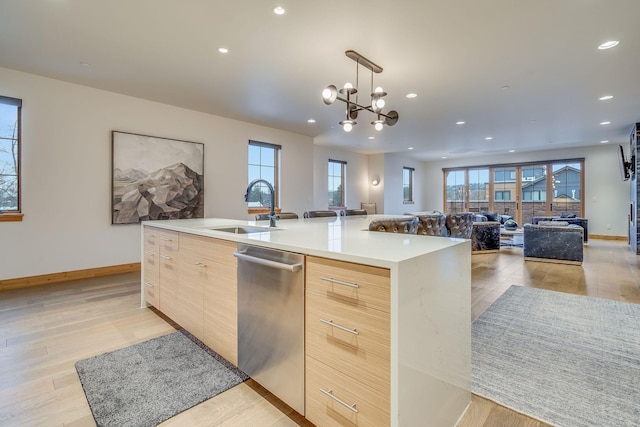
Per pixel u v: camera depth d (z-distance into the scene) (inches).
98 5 89.9
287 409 61.1
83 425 56.1
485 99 168.6
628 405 61.4
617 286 146.4
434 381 50.7
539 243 202.5
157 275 106.4
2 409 60.0
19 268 140.6
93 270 159.9
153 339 90.4
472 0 85.6
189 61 125.7
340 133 257.0
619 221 309.6
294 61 124.3
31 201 142.3
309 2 87.4
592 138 278.2
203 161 197.9
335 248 52.5
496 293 135.9
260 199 233.9
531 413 59.6
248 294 66.9
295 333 56.1
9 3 89.0
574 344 87.7
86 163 156.2
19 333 93.7
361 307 45.5
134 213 170.6
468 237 214.7
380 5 88.4
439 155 388.8
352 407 46.9
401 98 166.7
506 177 380.8
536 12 91.1
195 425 56.6
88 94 155.6
